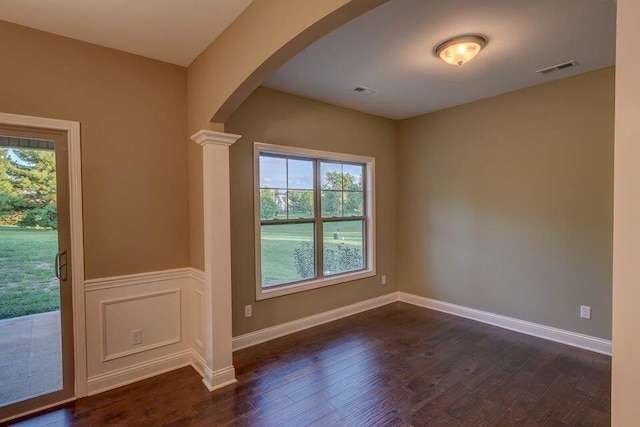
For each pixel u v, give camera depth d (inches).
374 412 88.4
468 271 161.2
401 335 140.6
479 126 155.1
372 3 58.5
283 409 89.7
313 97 148.8
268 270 141.8
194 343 114.5
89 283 97.3
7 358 88.1
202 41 98.3
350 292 167.8
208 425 83.4
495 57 110.3
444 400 93.7
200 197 108.2
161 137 110.4
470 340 134.6
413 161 183.0
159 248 110.3
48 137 92.3
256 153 133.8
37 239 91.5
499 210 149.4
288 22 70.5
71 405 92.0
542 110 135.2
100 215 99.3
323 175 161.5
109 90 100.7
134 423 84.2
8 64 86.4
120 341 102.7
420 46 102.1
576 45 102.2
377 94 145.5
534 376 106.4
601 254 122.4
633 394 27.6
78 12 82.9
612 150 119.3
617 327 28.5
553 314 134.5
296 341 135.1
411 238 185.3
